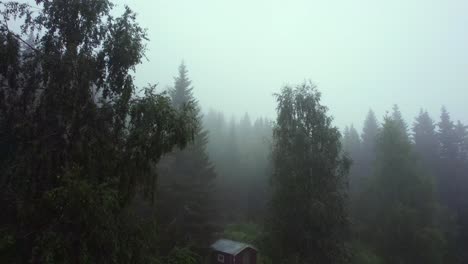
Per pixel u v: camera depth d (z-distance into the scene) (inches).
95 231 264.8
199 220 977.5
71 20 331.0
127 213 331.3
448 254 1289.4
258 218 1754.4
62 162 305.4
